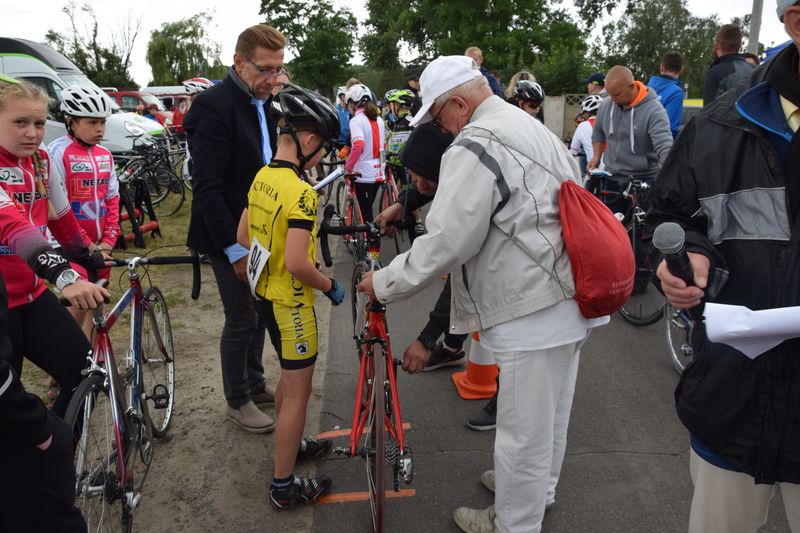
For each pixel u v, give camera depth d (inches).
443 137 100.9
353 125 237.8
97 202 151.9
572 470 111.7
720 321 51.4
